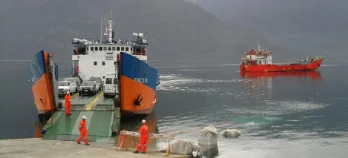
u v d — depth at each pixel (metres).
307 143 25.91
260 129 30.66
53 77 27.42
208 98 52.72
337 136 28.03
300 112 39.38
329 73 109.06
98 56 37.38
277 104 45.69
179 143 19.98
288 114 38.09
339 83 74.56
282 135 28.28
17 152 19.03
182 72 133.00
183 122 33.94
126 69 27.11
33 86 31.44
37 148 20.02
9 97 51.41
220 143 25.78
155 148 22.55
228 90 63.88
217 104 46.22
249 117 36.44
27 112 38.91
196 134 28.75
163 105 45.66
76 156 18.47
